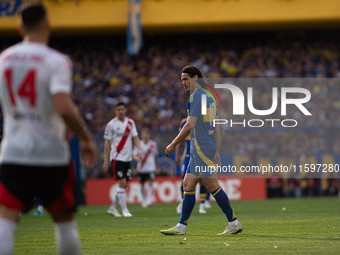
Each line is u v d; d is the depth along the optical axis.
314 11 88.06
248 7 88.50
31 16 11.86
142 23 88.69
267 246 19.05
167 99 86.25
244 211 41.38
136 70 91.81
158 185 61.38
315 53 94.69
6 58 11.66
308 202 53.16
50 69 11.42
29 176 11.69
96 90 88.75
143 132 55.16
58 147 11.70
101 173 61.31
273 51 95.06
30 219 37.34
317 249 18.06
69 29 89.06
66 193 11.91
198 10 88.50
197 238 22.08
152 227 28.78
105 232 26.11
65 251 12.09
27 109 11.48
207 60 93.88
